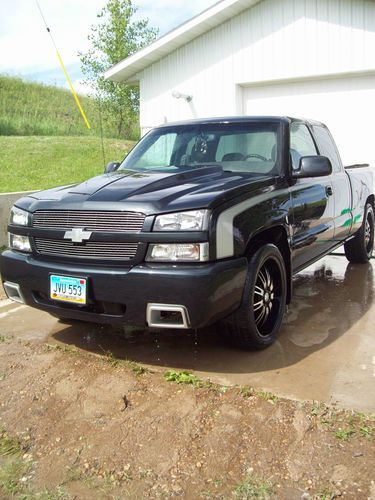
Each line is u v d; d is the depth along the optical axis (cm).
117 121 2247
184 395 322
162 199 337
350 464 251
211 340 411
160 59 1202
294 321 456
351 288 561
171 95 1204
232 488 238
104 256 342
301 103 1087
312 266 675
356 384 332
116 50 2116
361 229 654
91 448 273
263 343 385
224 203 339
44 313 490
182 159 470
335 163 575
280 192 407
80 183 417
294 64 1056
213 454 263
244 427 286
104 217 340
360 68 997
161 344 405
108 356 383
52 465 260
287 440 272
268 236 405
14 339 425
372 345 397
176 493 237
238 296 346
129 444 275
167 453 266
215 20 1095
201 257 322
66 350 397
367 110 1027
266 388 328
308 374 348
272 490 235
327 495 230
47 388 338
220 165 448
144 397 322
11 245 398
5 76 2925
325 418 290
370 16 973
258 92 1130
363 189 650
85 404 317
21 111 2564
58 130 2383
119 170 471
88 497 237
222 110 1148
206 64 1149
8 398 328
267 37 1074
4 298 543
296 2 1034
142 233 328
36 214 373
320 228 490
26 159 1592
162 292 321
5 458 267
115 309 344
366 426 281
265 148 446
